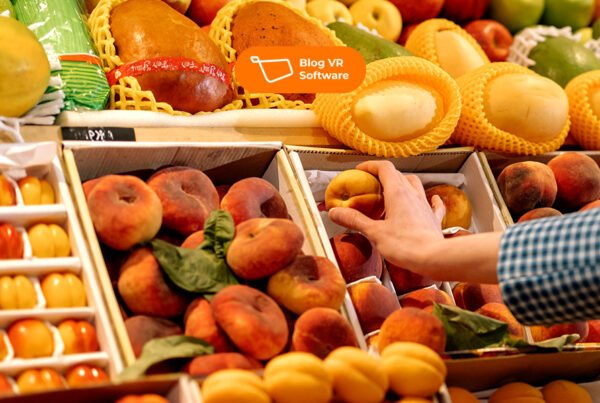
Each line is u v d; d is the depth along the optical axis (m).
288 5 1.94
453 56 2.07
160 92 1.61
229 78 1.72
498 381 1.35
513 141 1.80
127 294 1.23
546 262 1.14
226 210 1.34
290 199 1.51
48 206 1.27
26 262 1.20
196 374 1.10
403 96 1.68
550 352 1.31
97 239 1.28
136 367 1.09
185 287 1.23
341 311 1.33
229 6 1.88
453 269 1.25
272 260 1.25
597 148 1.95
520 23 2.47
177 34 1.68
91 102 1.55
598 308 1.12
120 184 1.29
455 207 1.73
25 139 1.44
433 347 1.22
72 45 1.62
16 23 1.44
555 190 1.77
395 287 1.59
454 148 1.79
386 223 1.40
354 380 1.05
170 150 1.46
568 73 2.26
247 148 1.53
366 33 2.07
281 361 1.03
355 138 1.67
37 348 1.12
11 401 0.95
